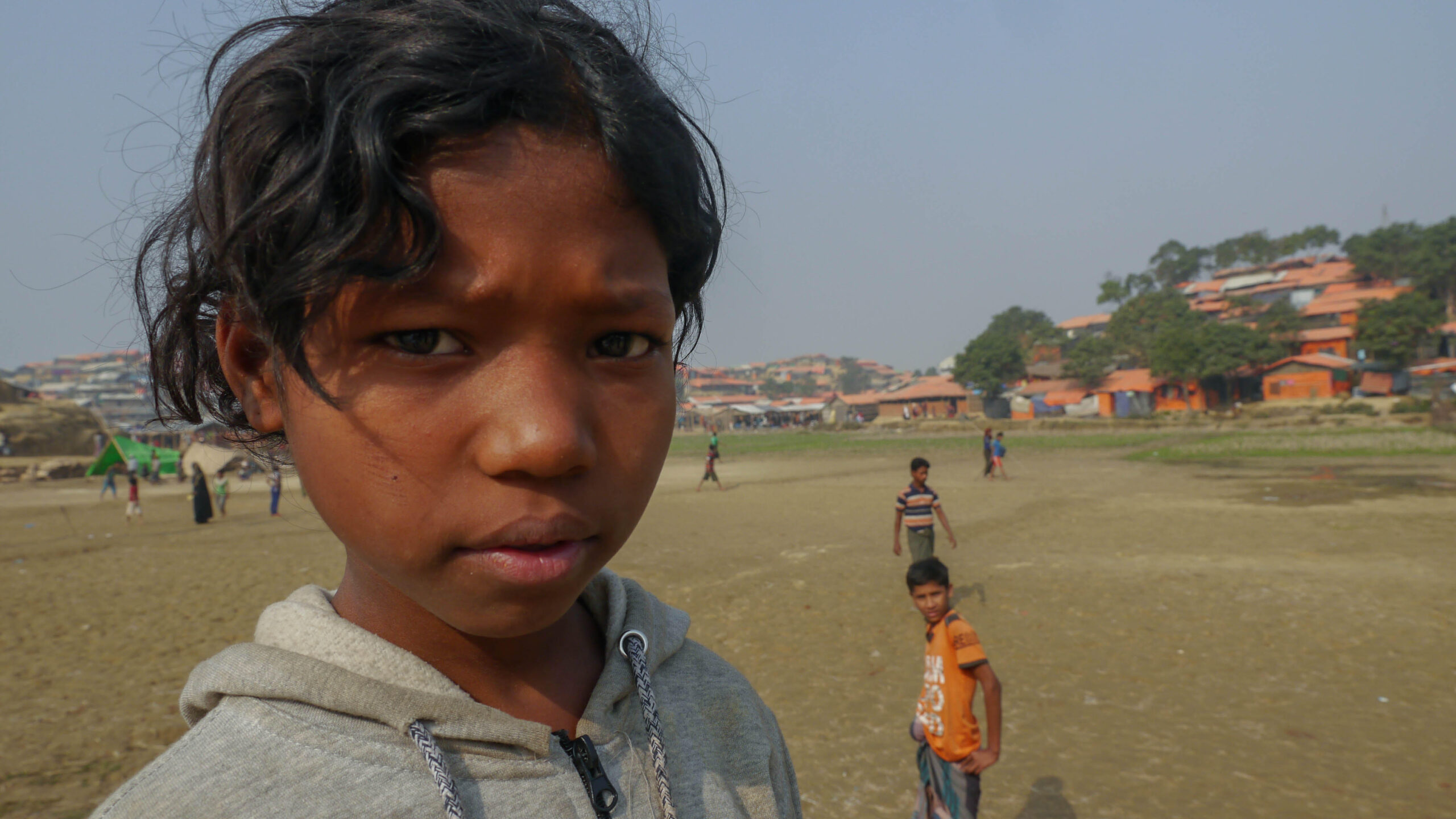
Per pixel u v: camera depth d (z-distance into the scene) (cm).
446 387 49
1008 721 573
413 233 46
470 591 50
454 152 48
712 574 1077
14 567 1277
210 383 72
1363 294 7562
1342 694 601
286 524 1784
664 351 61
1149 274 10850
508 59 49
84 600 1006
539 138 50
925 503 946
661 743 72
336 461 50
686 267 71
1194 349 6078
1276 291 8900
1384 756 501
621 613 79
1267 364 6012
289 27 56
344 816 55
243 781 55
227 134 53
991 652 721
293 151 49
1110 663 682
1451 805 443
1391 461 2631
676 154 59
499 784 61
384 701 59
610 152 52
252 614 915
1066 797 466
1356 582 929
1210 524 1391
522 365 49
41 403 5547
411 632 65
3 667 719
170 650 768
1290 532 1284
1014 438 5019
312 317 48
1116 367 7688
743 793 81
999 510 1658
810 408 9331
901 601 895
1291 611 815
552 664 73
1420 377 5647
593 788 65
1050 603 875
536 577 49
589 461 50
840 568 1095
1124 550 1166
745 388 14588
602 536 54
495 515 48
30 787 478
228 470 3256
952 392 8038
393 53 47
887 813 453
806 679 666
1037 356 9269
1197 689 620
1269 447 3331
